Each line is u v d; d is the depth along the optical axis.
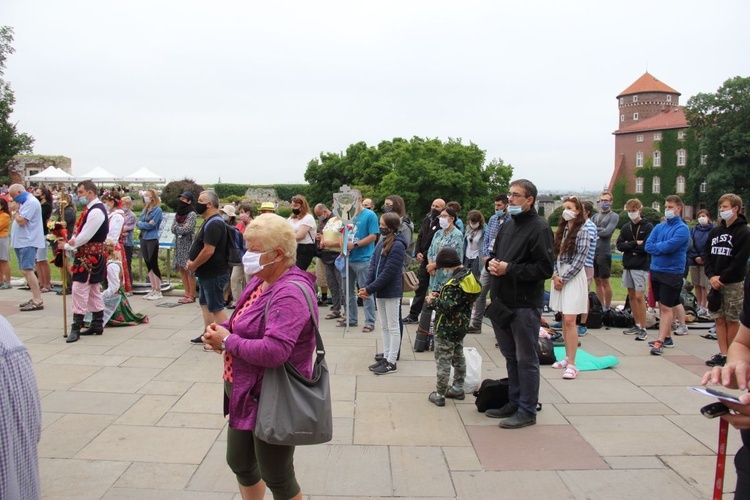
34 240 9.01
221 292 6.69
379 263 6.21
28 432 1.68
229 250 6.70
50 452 4.15
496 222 8.16
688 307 9.09
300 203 8.93
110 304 8.14
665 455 4.21
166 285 10.88
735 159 65.69
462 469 3.97
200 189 9.42
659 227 7.25
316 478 3.82
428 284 8.68
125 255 10.72
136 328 8.09
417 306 8.80
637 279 7.92
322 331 8.18
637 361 6.82
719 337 6.62
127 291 10.73
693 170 69.81
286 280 2.80
